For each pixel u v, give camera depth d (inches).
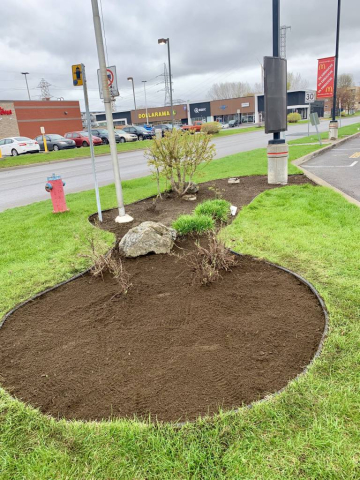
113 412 90.5
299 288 144.8
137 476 73.8
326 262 165.8
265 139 1165.7
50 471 75.6
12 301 149.9
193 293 145.0
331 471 72.1
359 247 180.2
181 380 99.4
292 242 192.4
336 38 792.3
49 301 149.0
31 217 298.5
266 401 89.3
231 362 105.3
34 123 1679.4
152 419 87.4
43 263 188.5
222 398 92.6
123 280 151.9
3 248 217.2
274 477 71.6
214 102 3179.1
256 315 127.6
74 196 374.3
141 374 102.8
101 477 74.0
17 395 98.1
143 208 296.7
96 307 140.6
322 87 821.9
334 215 236.1
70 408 92.9
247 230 215.8
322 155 605.6
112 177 554.9
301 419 84.2
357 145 732.7
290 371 100.7
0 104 1561.3
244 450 77.5
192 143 311.9
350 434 79.8
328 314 124.7
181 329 122.2
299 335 115.9
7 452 80.5
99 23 228.1
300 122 2268.7
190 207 289.9
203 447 78.7
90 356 112.0
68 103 1795.0
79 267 181.5
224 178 410.0
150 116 3267.7
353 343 108.8
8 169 813.9
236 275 159.3
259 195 304.2
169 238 195.3
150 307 137.0
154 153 318.0
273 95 330.3
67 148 1193.4
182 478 72.9
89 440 82.2
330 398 89.2
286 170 351.6
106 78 236.8
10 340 123.4
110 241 217.5
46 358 112.6
